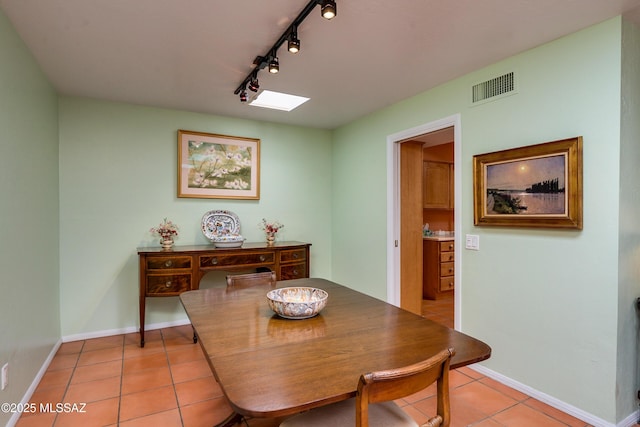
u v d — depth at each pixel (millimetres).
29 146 2223
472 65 2469
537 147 2137
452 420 1969
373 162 3641
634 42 1921
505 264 2363
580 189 1962
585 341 1960
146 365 2648
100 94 3061
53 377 2451
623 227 1858
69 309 3105
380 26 1943
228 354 1198
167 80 2744
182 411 2047
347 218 4090
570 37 2025
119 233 3295
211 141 3680
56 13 1812
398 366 1120
